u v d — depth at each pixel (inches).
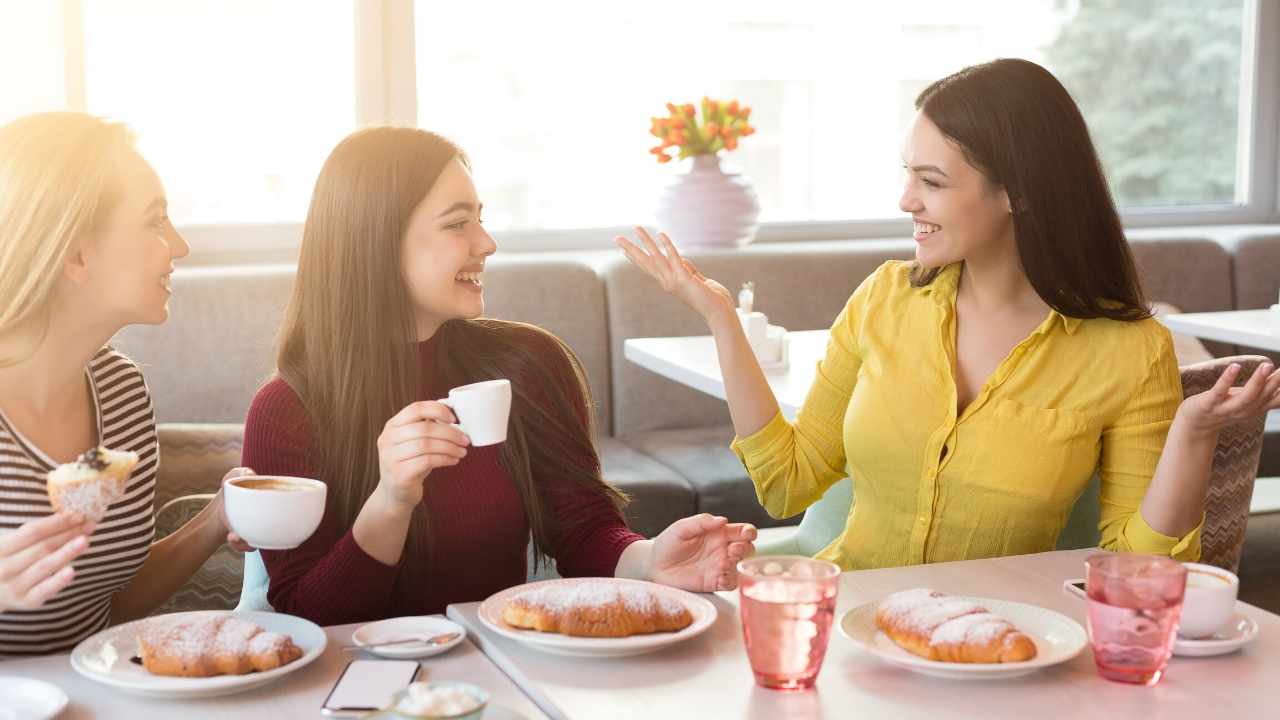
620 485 116.0
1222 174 182.4
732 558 52.1
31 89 126.7
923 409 64.9
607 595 45.4
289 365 59.4
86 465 41.7
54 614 53.7
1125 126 175.9
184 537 58.0
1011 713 39.6
